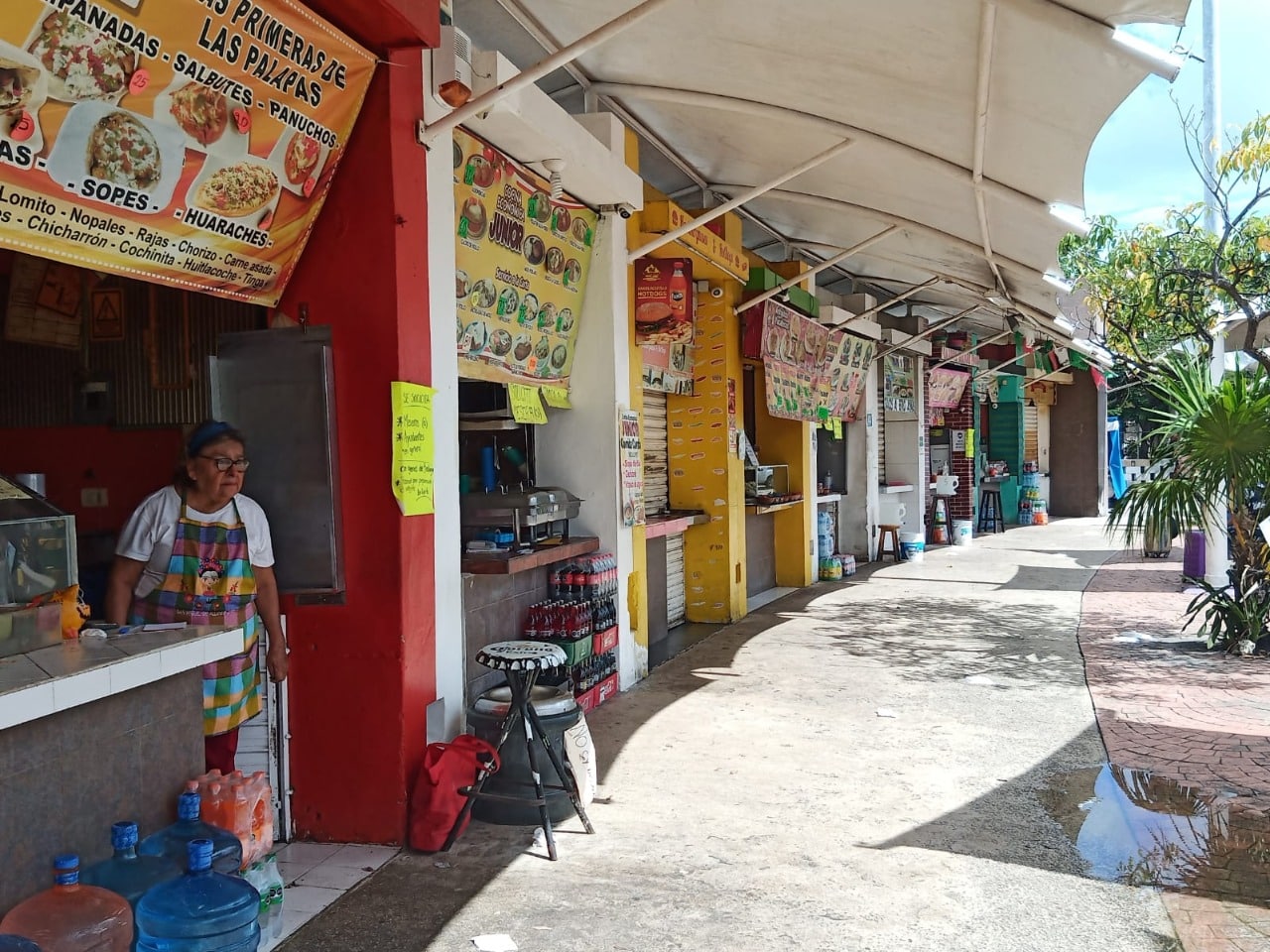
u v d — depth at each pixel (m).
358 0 3.70
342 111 4.07
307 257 4.30
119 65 3.07
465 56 4.60
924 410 17.05
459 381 6.11
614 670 6.99
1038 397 24.67
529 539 6.07
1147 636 8.98
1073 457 25.20
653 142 7.94
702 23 5.29
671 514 9.24
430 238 4.57
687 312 7.44
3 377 4.80
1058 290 8.70
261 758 4.37
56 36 2.85
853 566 13.77
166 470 4.69
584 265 6.83
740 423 10.11
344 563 4.30
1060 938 3.48
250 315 4.54
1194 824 4.52
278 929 3.50
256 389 4.34
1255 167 7.97
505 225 5.72
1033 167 5.76
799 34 5.06
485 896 3.80
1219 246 8.51
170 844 3.09
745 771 5.31
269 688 4.33
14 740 2.67
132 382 4.69
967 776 5.20
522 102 5.00
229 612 3.99
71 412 4.77
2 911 2.64
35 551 3.15
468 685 5.51
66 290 4.69
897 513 16.17
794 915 3.65
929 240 9.41
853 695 6.90
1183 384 8.46
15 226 3.05
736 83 6.11
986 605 10.84
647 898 3.79
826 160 6.52
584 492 6.99
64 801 2.83
